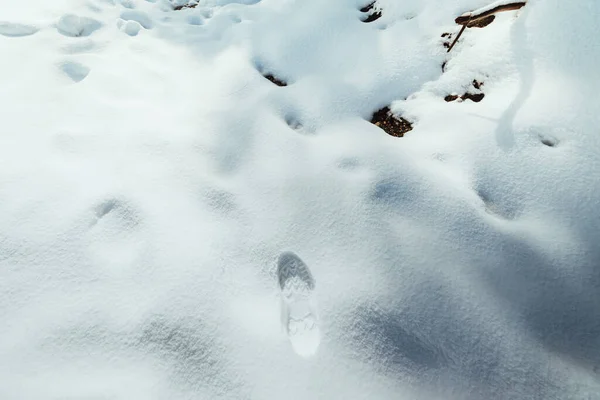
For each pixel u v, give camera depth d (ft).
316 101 8.49
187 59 10.25
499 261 5.41
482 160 6.63
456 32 8.73
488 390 4.39
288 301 5.14
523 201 6.05
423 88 8.35
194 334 4.73
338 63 9.46
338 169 6.79
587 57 6.78
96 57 9.57
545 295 5.08
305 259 5.58
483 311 4.97
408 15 9.83
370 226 5.84
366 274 5.32
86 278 5.19
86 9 11.53
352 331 4.77
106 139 7.20
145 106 8.31
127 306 4.95
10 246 5.40
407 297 5.09
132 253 5.53
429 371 4.48
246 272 5.44
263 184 6.69
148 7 13.35
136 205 6.06
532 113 6.73
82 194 6.15
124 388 4.31
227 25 11.84
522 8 7.73
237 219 6.14
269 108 8.29
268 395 4.33
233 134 7.69
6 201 5.91
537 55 7.25
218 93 8.87
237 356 4.58
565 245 5.44
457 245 5.59
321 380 4.42
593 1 7.04
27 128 7.22
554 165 6.12
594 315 4.87
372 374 4.45
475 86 7.85
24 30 10.12
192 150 7.20
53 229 5.65
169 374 4.45
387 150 7.06
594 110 6.34
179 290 5.11
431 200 6.14
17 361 4.44
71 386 4.29
